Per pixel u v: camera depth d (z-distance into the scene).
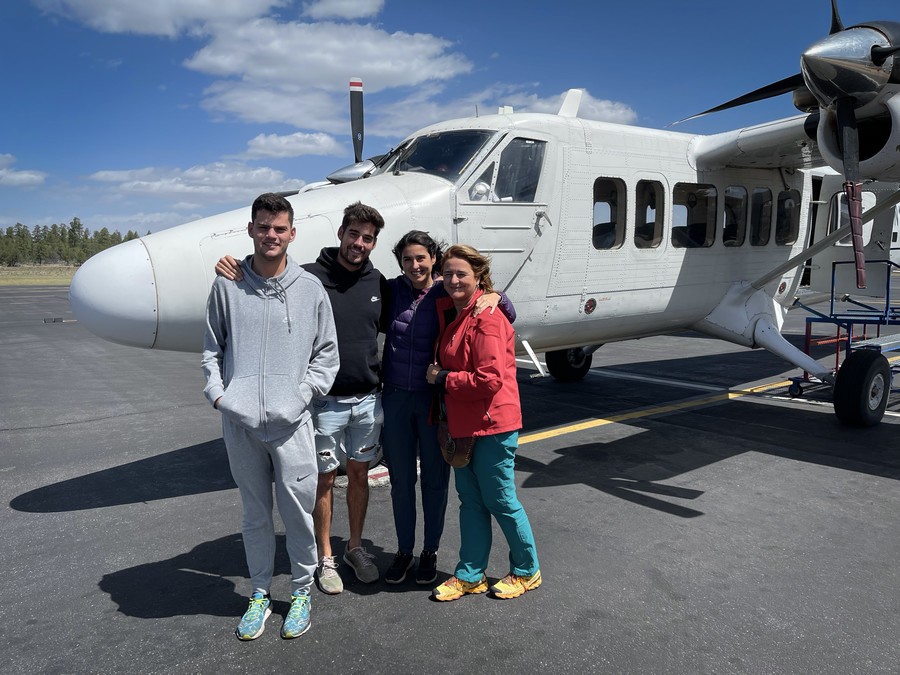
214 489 4.91
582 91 6.40
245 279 2.87
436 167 5.29
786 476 5.09
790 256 7.92
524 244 5.46
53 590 3.36
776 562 3.61
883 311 8.20
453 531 4.11
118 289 4.13
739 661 2.70
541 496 4.68
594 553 3.74
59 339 15.01
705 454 5.69
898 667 2.65
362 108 8.95
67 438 6.40
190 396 8.56
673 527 4.11
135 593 3.33
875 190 8.42
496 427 3.00
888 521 4.19
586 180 5.86
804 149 6.50
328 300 3.02
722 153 6.66
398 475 3.37
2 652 2.80
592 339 6.66
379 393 3.43
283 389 2.82
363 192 4.89
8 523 4.26
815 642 2.83
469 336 3.00
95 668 2.68
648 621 3.01
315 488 2.97
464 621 3.04
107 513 4.43
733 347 13.31
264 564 3.01
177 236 4.37
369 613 3.12
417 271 3.27
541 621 3.03
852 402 6.43
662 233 6.61
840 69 4.96
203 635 2.94
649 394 8.44
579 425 6.75
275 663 2.72
